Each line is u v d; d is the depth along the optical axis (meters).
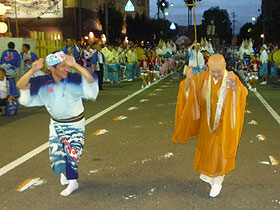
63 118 4.50
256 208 4.25
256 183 5.00
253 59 15.16
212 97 4.39
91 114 10.11
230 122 4.36
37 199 4.57
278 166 5.66
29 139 7.48
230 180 5.11
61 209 4.29
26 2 39.81
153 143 7.02
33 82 4.36
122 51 21.14
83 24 40.09
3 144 7.11
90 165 5.81
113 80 19.95
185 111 4.61
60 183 5.08
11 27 40.25
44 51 16.77
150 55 17.28
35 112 10.73
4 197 4.64
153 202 4.44
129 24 48.94
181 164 5.80
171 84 18.27
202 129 4.57
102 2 46.03
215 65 4.24
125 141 7.20
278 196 4.57
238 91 4.35
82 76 4.39
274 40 46.22
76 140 4.56
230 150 4.39
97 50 16.06
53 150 4.61
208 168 4.45
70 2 39.34
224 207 4.29
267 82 19.20
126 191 4.79
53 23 39.88
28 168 5.70
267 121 8.93
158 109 10.80
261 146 6.77
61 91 4.35
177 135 4.75
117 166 5.75
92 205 4.39
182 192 4.73
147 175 5.35
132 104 11.87
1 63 11.39
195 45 14.11
